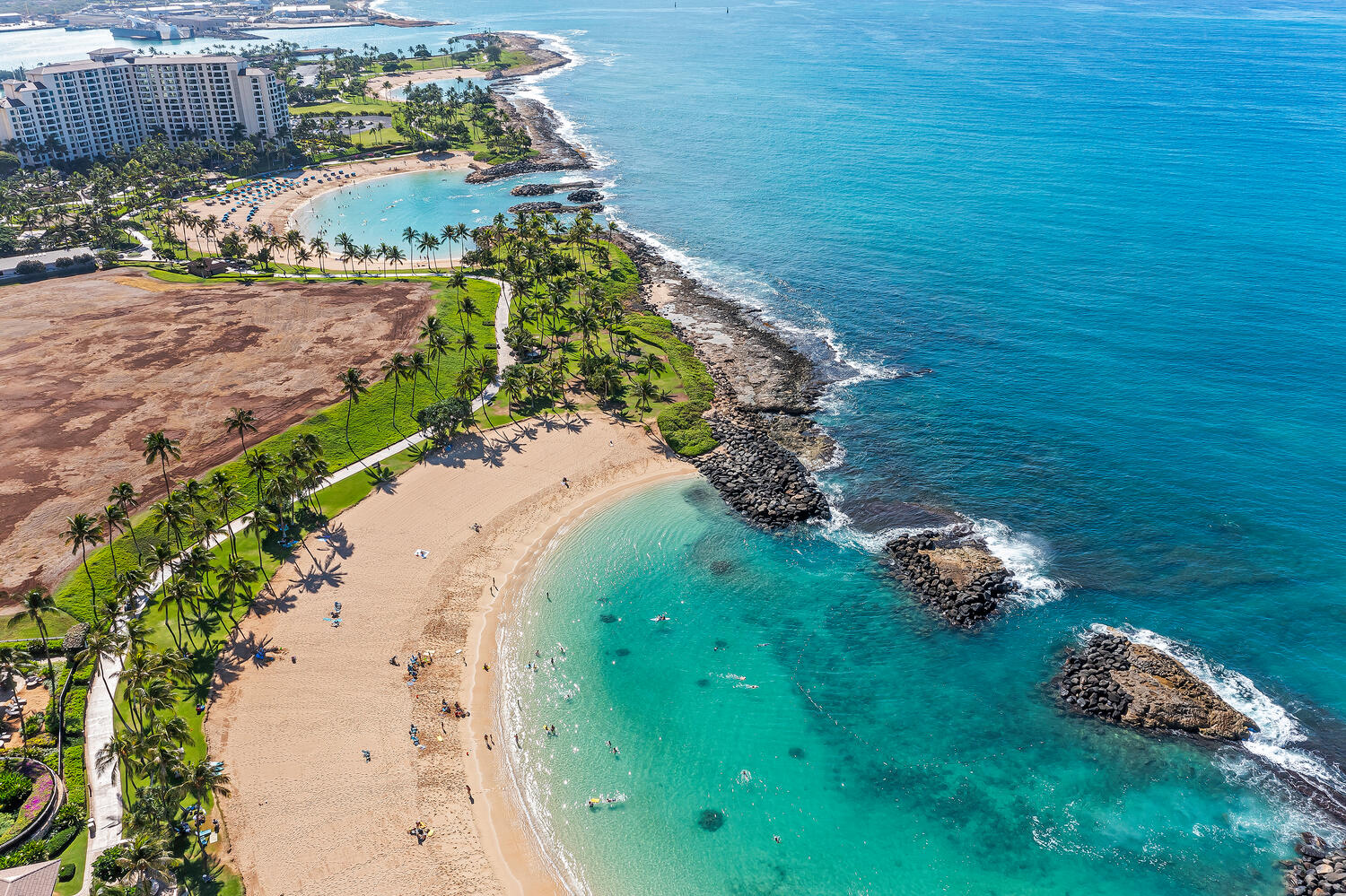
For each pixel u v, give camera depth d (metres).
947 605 106.38
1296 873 76.00
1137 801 83.44
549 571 113.12
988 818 82.62
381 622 103.00
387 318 178.25
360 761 85.50
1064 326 171.25
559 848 79.81
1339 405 139.00
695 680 97.94
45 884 69.62
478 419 145.12
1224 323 166.50
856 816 83.12
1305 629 100.12
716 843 80.69
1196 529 116.06
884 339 171.75
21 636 95.94
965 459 134.00
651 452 138.00
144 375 153.25
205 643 97.88
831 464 134.62
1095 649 98.88
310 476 121.38
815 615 106.69
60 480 123.50
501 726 91.31
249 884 73.44
